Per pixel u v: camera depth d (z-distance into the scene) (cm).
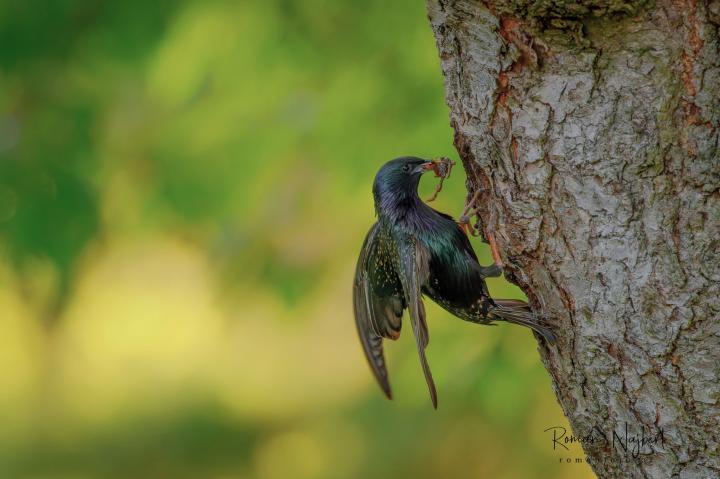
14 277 1220
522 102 552
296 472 1961
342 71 1060
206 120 1092
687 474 562
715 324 529
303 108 1069
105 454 2384
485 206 606
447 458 1360
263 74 1066
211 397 2523
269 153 1077
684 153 516
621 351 560
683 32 503
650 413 562
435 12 572
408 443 1441
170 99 1071
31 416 2602
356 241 1154
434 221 725
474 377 1016
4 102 1191
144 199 1195
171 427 2436
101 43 1123
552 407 1080
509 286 956
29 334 2484
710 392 539
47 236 1147
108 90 1184
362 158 1023
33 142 1168
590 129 534
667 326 539
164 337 2511
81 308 2320
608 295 553
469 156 602
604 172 536
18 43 1155
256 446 2261
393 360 1073
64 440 2494
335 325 2288
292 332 1341
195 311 2422
